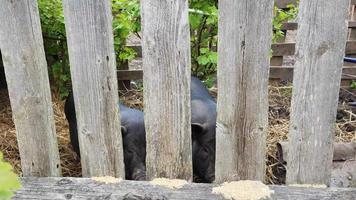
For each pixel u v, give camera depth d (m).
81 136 1.61
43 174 1.68
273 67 3.34
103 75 1.49
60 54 2.84
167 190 1.56
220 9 1.38
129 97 3.04
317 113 1.49
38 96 1.55
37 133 1.61
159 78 1.49
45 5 2.49
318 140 1.53
